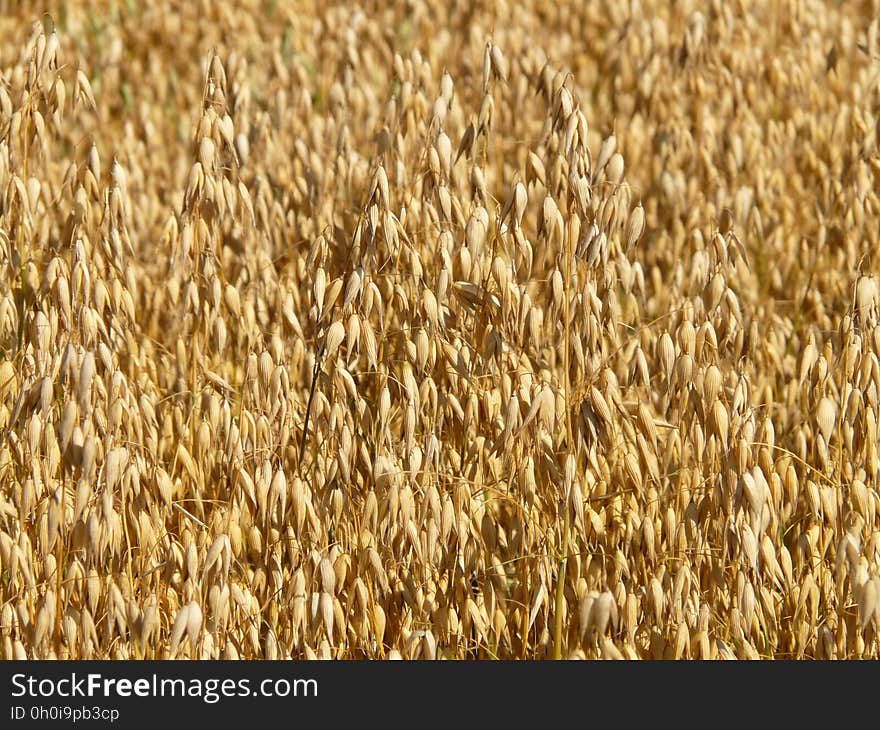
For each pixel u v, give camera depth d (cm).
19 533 874
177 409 1059
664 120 1628
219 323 1040
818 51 1748
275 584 923
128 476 872
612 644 805
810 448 1093
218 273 1085
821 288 1412
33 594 889
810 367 1009
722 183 1504
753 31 1834
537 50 1733
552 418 857
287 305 1066
